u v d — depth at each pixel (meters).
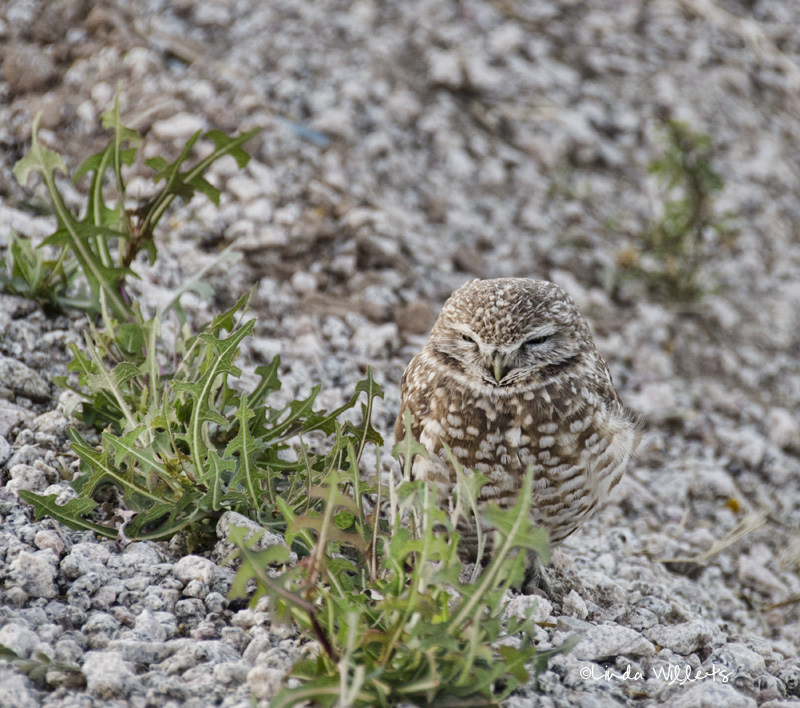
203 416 5.96
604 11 16.56
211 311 9.41
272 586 4.57
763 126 15.53
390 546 4.98
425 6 15.38
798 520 9.92
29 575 5.43
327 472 6.20
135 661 5.06
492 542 7.11
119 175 7.40
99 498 6.48
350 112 13.12
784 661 6.69
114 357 7.32
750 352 12.24
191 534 6.19
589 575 7.26
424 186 12.86
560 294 7.30
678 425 10.84
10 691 4.48
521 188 13.35
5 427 6.96
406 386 7.43
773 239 13.87
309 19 14.39
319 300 10.42
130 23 12.59
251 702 4.66
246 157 7.52
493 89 14.46
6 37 11.62
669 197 13.65
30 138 10.70
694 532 9.09
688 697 5.39
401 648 4.68
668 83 15.34
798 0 18.25
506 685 5.13
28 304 8.01
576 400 6.89
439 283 11.33
